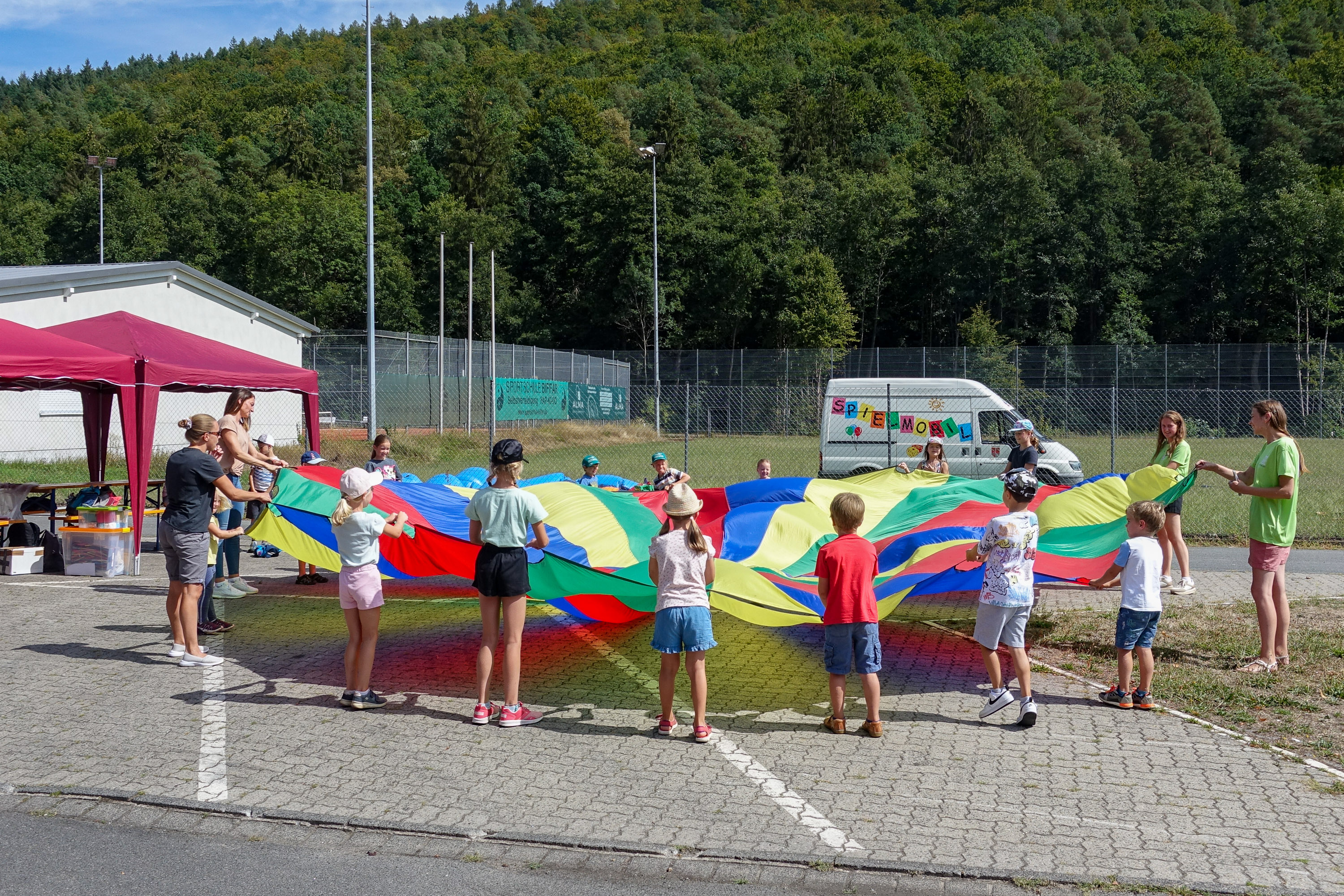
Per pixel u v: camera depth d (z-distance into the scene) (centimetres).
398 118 11938
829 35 16500
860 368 4684
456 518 916
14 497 1239
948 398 1862
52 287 2409
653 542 659
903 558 827
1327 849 483
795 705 724
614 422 4719
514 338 7900
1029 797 548
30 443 2512
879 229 7431
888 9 19425
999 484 1063
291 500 835
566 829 505
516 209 9150
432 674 802
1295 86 9750
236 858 478
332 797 543
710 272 7288
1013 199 6631
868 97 12100
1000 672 710
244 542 1488
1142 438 3791
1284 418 798
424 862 475
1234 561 1334
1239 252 6159
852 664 688
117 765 586
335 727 661
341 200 7975
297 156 10262
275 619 980
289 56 18812
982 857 473
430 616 1035
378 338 3738
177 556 799
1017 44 14762
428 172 9538
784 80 12762
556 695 745
